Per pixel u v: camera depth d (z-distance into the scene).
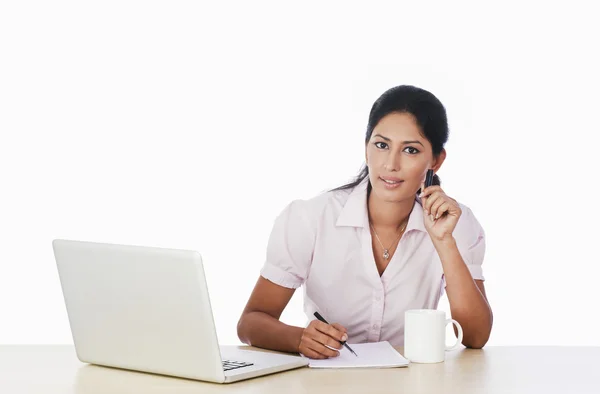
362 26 4.59
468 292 2.27
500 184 4.50
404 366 1.94
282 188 4.71
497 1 4.46
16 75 4.53
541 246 4.45
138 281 1.77
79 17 4.60
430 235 2.34
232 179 4.72
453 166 4.52
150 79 4.68
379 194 2.51
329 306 2.62
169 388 1.68
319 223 2.58
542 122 4.45
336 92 4.66
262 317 2.28
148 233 4.70
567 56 4.41
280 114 4.70
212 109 4.71
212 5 4.67
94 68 4.62
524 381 1.77
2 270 4.52
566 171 4.42
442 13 4.50
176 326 1.74
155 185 4.70
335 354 2.03
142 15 4.65
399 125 2.47
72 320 1.93
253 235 4.72
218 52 4.69
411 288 2.59
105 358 1.89
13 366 1.93
